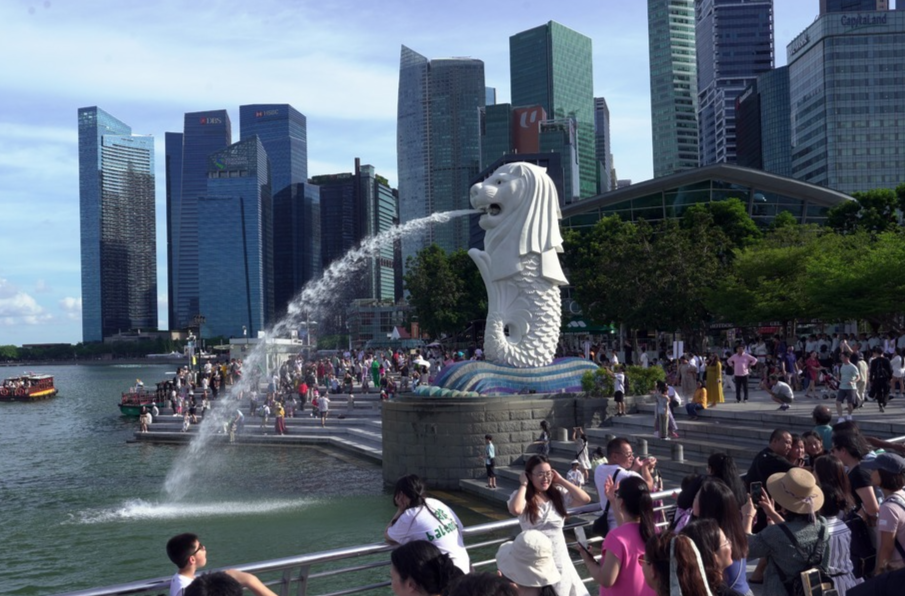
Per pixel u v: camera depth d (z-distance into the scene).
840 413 20.47
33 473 33.84
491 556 17.75
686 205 67.81
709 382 26.42
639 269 48.03
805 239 50.31
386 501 24.95
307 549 19.30
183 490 28.16
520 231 27.86
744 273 46.78
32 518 24.11
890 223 55.44
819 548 6.57
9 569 18.64
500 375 27.45
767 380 31.47
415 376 45.16
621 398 26.67
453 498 24.27
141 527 22.42
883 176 153.12
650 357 49.84
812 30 161.25
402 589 5.17
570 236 62.84
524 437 26.05
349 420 41.44
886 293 38.22
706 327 54.16
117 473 33.00
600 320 55.72
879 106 153.62
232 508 24.58
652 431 24.72
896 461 7.07
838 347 32.41
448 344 75.62
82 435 48.34
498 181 28.06
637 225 60.75
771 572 6.73
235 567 6.29
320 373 51.22
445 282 72.88
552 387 27.91
